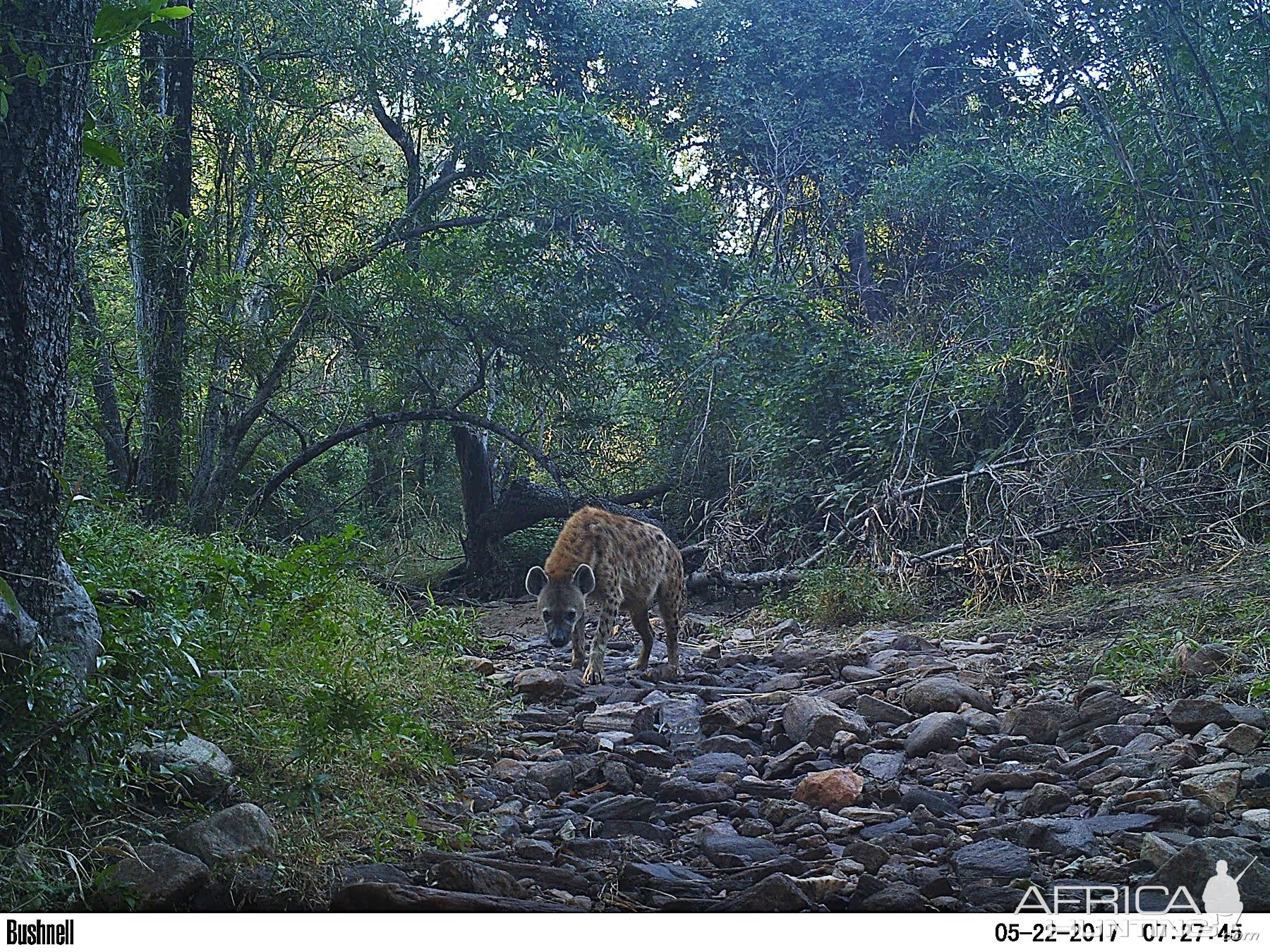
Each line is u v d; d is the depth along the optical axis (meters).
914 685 7.39
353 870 4.18
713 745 6.59
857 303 22.47
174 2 13.09
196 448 14.77
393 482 19.83
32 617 4.40
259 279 14.19
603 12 22.86
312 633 6.32
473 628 10.71
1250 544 10.26
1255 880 3.89
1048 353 13.06
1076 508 11.71
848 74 23.48
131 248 13.73
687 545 15.34
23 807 3.82
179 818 4.39
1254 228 11.46
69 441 12.14
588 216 14.16
